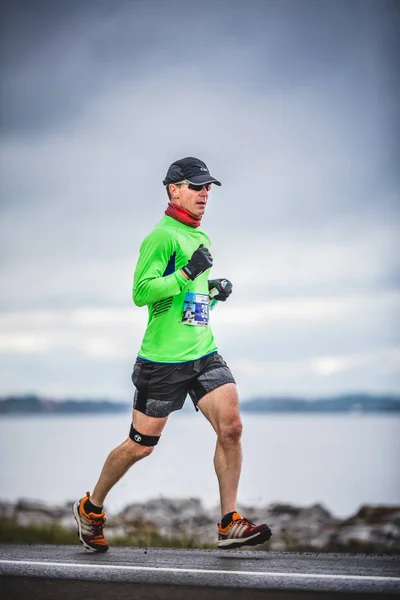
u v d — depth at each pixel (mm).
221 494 8727
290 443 79812
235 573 7457
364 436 87812
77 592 6773
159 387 8602
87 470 59344
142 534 17516
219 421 8656
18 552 8914
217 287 9055
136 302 8531
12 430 108062
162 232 8555
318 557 8500
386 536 21047
